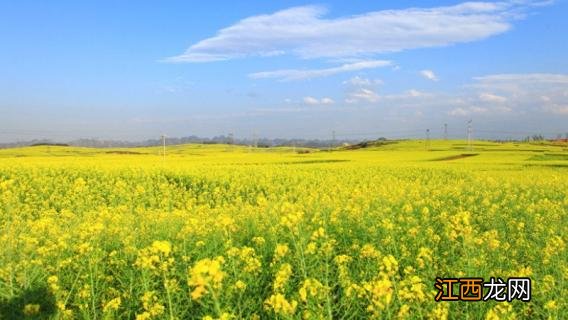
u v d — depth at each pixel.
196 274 4.21
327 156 58.69
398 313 5.21
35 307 5.68
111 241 9.34
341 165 37.19
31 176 24.77
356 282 7.02
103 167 29.53
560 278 6.82
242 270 6.94
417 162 43.59
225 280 6.26
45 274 6.98
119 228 9.90
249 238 9.62
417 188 20.00
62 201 20.70
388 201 15.01
